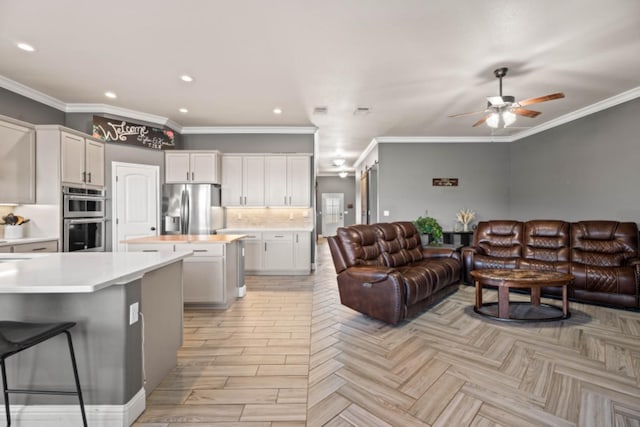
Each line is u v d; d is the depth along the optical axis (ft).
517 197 20.47
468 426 5.42
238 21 8.27
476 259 15.23
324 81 12.05
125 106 15.10
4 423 5.32
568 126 16.40
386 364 7.65
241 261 13.58
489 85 12.40
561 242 13.91
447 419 5.61
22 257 7.37
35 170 12.16
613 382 6.79
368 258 11.89
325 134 20.53
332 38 9.08
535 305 12.06
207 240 11.59
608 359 7.82
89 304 5.36
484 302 12.82
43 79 11.98
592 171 15.07
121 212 15.65
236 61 10.51
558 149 17.12
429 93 13.23
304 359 7.92
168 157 17.39
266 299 13.21
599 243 12.92
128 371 5.44
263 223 19.52
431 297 11.78
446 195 21.26
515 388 6.58
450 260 14.16
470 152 21.25
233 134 19.08
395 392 6.47
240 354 8.20
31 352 5.42
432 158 21.24
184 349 8.48
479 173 21.20
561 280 10.34
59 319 5.36
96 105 14.83
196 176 17.43
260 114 16.26
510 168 21.08
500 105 10.59
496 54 9.96
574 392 6.42
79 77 11.79
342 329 9.91
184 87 12.70
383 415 5.74
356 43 9.35
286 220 19.52
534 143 18.93
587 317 10.90
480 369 7.38
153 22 8.32
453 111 15.60
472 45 9.41
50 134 12.25
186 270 11.60
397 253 13.39
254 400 6.21
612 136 14.05
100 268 5.66
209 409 5.92
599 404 6.00
